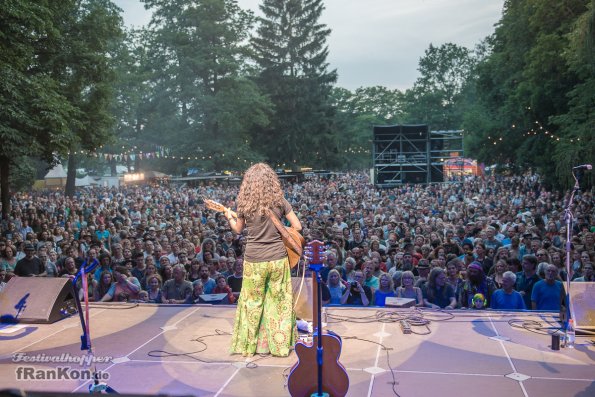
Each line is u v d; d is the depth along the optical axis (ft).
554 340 17.35
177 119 224.12
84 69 77.66
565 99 113.60
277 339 17.02
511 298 24.20
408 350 17.49
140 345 18.25
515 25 127.75
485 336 18.80
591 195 87.10
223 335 19.26
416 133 144.46
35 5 57.62
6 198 65.87
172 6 224.53
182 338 18.98
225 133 220.84
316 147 235.81
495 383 14.84
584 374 15.40
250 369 16.01
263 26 245.45
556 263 33.55
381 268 35.50
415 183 145.07
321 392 13.61
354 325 20.24
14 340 18.97
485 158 156.15
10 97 58.95
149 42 231.30
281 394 14.32
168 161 225.97
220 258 35.01
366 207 82.53
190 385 14.96
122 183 204.95
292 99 233.76
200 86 223.30
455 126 362.74
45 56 75.87
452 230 48.91
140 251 38.96
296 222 17.12
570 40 88.79
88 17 80.12
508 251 35.32
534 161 127.54
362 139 368.48
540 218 54.54
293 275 27.53
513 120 142.82
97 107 82.23
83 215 81.51
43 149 62.64
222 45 221.87
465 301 25.98
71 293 22.11
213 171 215.92
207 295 27.66
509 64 136.56
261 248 16.96
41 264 39.70
